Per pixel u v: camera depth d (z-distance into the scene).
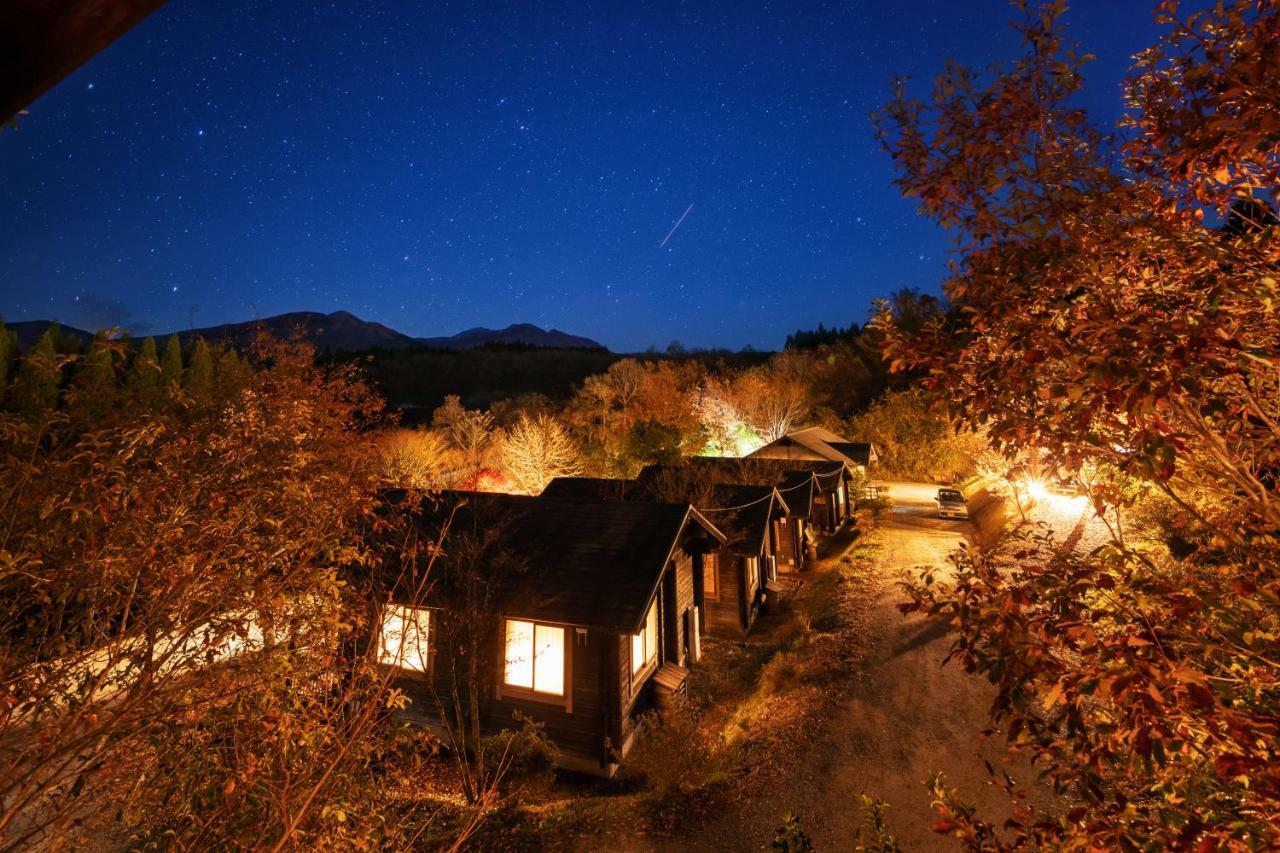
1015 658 2.55
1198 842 1.98
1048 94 2.98
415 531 7.87
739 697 13.67
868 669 13.12
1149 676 2.09
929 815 8.49
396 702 4.85
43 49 0.83
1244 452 2.81
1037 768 9.18
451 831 8.21
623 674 11.48
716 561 18.06
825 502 28.83
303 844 4.02
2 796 2.87
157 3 0.89
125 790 3.47
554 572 12.16
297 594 3.83
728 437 42.12
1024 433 2.71
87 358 3.26
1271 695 2.46
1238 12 2.38
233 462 3.37
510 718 11.63
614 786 10.74
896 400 47.22
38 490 2.82
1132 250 2.62
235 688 3.47
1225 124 2.28
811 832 8.35
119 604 3.29
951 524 28.41
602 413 35.72
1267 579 2.68
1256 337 2.35
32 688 2.88
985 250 3.16
